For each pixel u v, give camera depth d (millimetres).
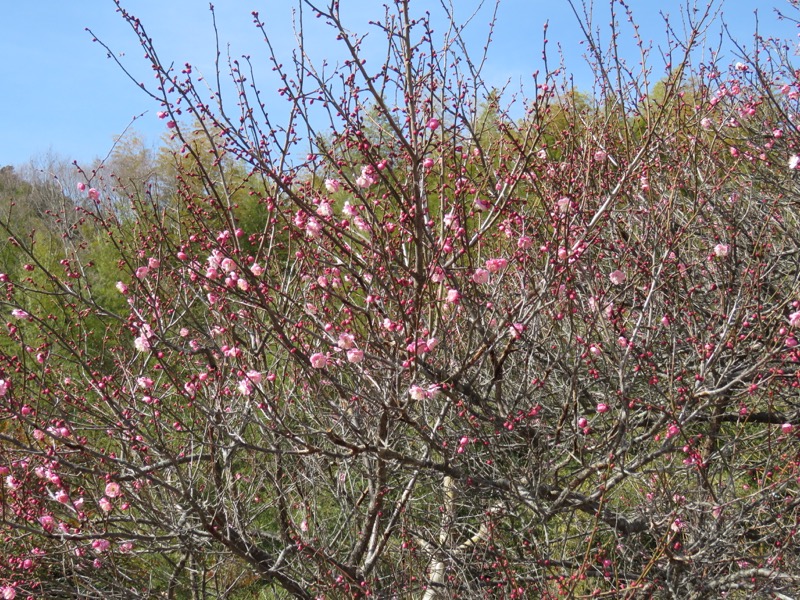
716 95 5688
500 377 3881
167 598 4332
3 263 6715
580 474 4047
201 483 5246
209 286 3783
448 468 3652
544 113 3791
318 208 3389
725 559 3654
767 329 4312
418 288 3297
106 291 7434
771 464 4059
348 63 3348
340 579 3932
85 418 5035
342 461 4105
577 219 3773
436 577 4441
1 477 3699
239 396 4406
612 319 3992
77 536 3627
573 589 3219
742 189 6145
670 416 3484
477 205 3400
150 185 4957
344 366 3748
